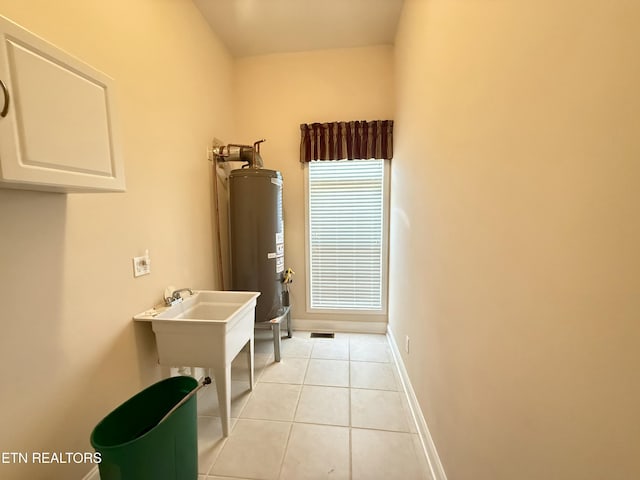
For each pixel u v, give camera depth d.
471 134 0.98
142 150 1.63
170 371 1.83
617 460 0.44
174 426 1.18
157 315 1.61
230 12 2.31
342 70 2.88
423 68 1.64
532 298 0.65
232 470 1.40
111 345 1.41
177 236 1.98
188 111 2.12
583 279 0.50
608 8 0.44
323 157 2.89
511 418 0.73
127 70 1.51
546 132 0.60
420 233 1.69
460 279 1.08
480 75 0.91
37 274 1.06
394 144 2.74
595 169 0.47
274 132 3.01
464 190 1.04
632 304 0.41
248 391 2.04
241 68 2.99
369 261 3.06
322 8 2.29
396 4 2.25
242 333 1.84
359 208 3.02
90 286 1.29
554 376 0.58
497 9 0.80
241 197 2.48
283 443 1.56
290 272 2.87
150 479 1.09
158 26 1.77
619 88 0.43
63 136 0.91
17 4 0.98
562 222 0.55
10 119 0.77
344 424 1.70
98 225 1.33
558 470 0.57
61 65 0.90
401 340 2.27
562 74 0.55
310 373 2.28
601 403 0.47
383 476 1.36
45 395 1.09
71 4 1.19
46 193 1.10
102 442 1.16
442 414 1.27
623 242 0.42
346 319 3.14
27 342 1.03
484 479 0.88
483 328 0.89
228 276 2.83
